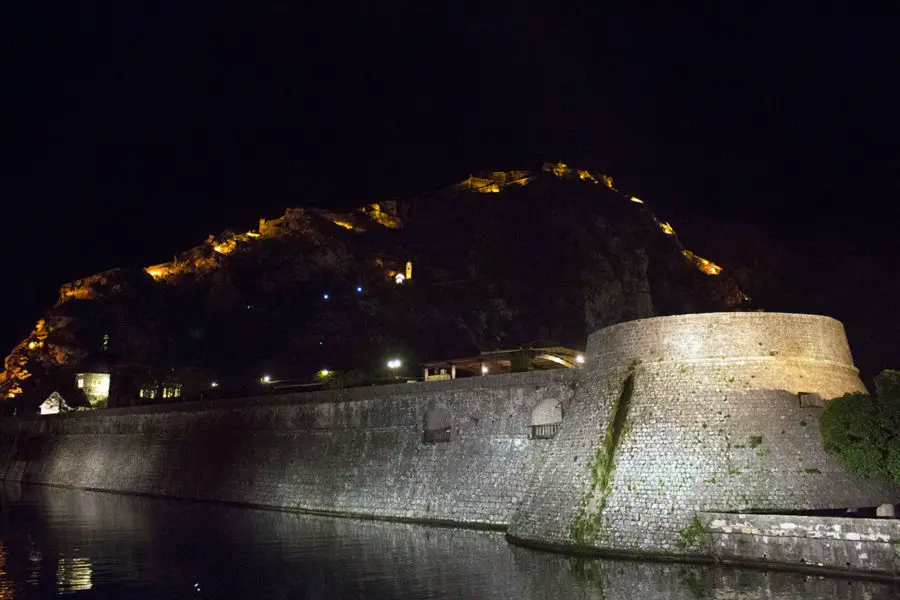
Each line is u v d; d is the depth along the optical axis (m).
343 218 195.38
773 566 29.59
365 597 28.89
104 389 130.88
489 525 43.81
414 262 174.75
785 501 32.09
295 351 147.75
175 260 186.62
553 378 44.38
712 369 36.28
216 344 156.00
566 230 166.88
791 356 36.25
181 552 39.97
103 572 35.34
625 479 35.16
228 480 64.62
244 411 66.44
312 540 42.56
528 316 152.75
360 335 149.38
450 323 150.38
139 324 154.88
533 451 43.84
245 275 172.62
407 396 52.06
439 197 199.38
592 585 28.67
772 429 34.16
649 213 177.25
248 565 36.06
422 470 49.19
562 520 36.50
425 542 40.59
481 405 47.50
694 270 165.12
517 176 199.12
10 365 148.50
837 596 25.12
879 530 27.19
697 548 31.64
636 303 156.12
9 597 30.67
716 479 33.16
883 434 31.77
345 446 55.47
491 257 170.75
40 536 46.44
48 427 96.25
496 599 27.45
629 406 37.22
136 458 78.12
